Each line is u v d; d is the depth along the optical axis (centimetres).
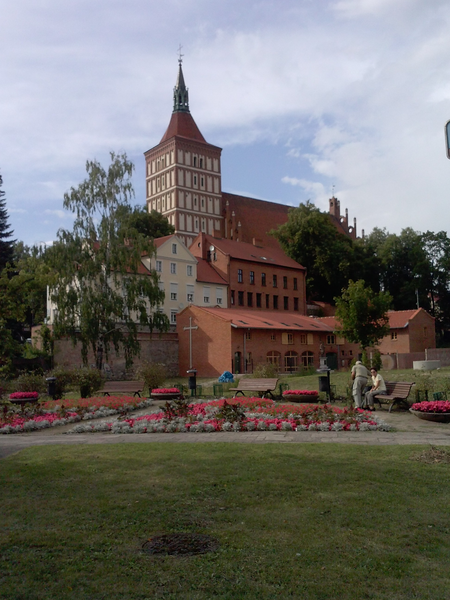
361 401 1977
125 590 519
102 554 606
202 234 7969
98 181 4603
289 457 1073
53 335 4669
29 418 1884
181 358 5638
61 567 573
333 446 1191
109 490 864
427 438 1326
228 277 7562
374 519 698
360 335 3859
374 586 521
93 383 2742
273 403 2062
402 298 8525
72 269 4372
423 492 810
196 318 5478
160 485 885
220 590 516
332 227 8881
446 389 2162
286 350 5756
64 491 863
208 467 1000
